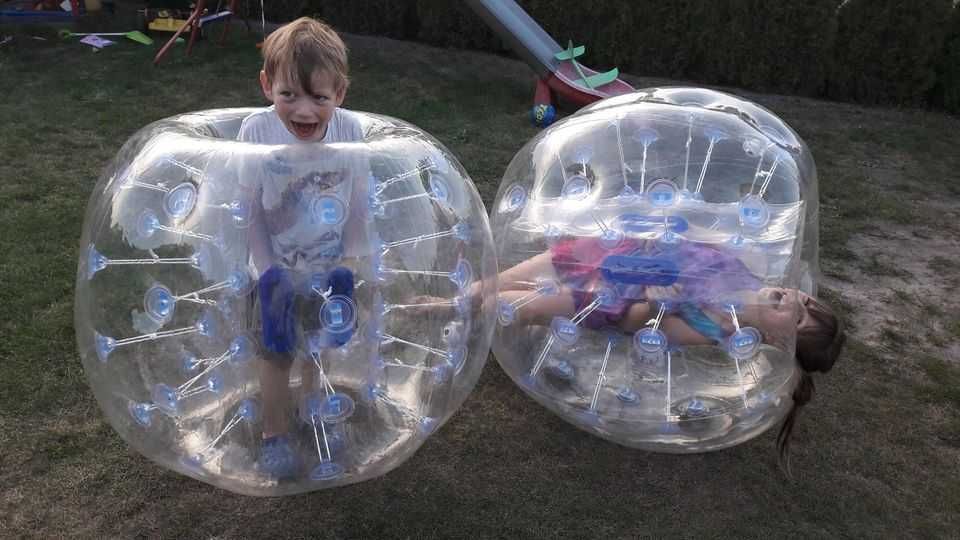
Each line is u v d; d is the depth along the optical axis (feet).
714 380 8.35
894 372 11.10
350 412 7.07
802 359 8.52
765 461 9.04
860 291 13.73
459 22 30.63
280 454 7.00
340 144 7.06
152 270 6.73
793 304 8.07
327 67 7.63
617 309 8.25
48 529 7.23
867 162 21.53
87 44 25.91
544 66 22.40
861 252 15.44
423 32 31.30
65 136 17.81
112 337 6.89
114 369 6.97
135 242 6.79
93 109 19.88
